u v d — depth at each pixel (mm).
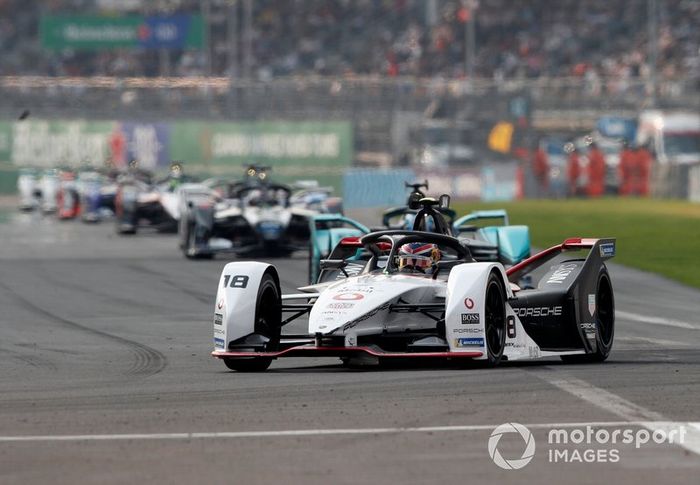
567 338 42906
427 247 43719
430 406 33094
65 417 32562
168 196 130625
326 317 39781
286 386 37438
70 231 137500
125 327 57344
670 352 46500
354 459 26672
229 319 41312
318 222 70250
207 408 33594
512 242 63000
